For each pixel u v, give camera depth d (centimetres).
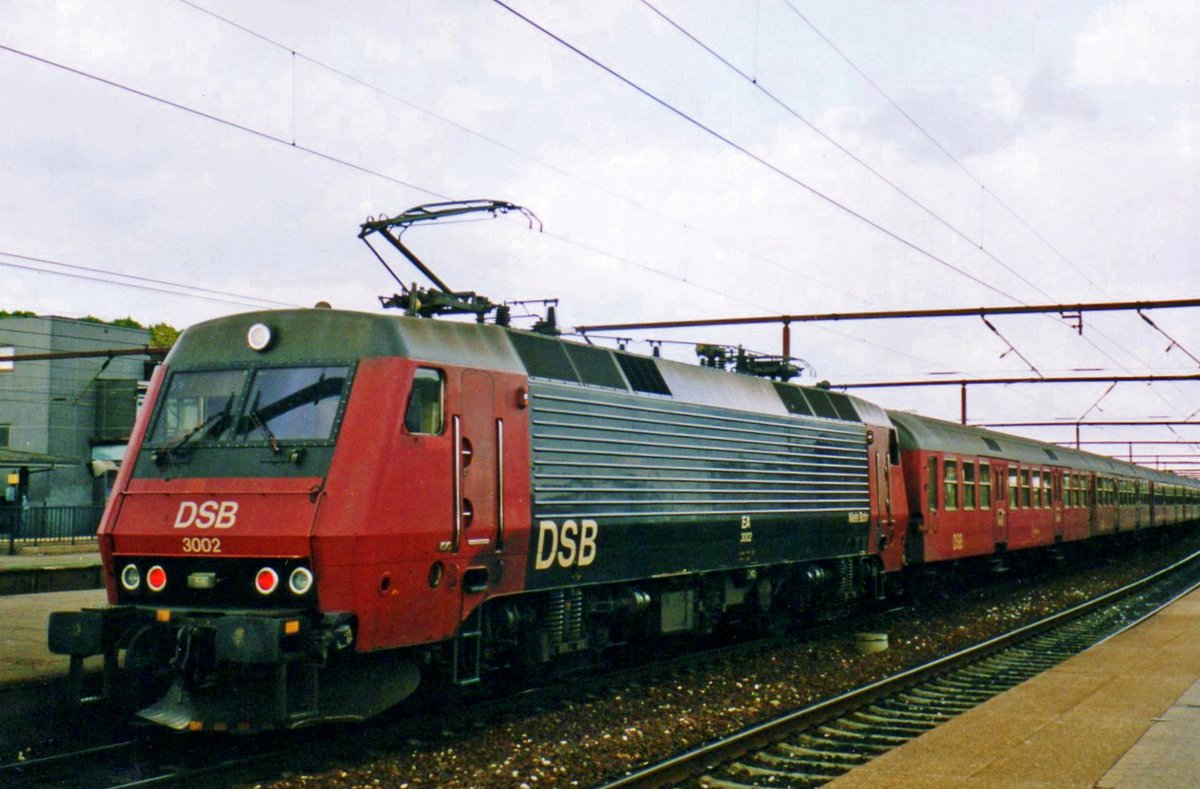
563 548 1141
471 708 1049
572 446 1166
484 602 1062
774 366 1834
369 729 965
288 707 874
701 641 1677
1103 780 775
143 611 922
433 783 839
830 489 1750
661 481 1317
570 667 1272
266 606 902
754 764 916
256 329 982
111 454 4703
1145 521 4462
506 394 1075
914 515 2148
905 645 1636
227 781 820
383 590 917
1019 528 2780
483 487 1034
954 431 2470
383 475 918
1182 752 855
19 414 4616
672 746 990
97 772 845
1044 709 1049
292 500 901
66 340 4662
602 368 1255
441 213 1325
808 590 1739
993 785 768
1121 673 1259
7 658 1193
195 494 938
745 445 1512
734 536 1472
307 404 946
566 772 885
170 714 874
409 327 988
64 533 3766
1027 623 1972
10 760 868
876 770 818
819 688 1288
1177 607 2048
